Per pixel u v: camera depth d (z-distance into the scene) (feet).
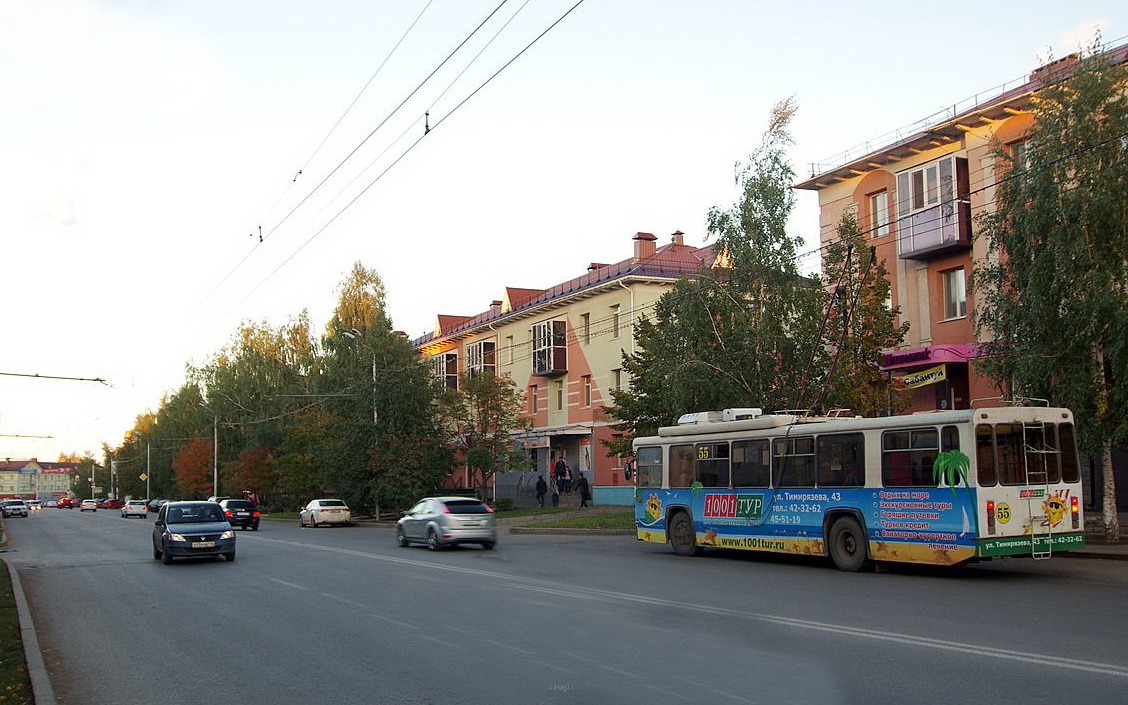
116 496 451.53
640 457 77.15
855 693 24.22
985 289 68.54
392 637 35.14
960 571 55.11
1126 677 25.14
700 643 32.01
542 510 145.69
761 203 88.63
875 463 55.21
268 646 34.17
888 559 53.98
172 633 38.17
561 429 160.86
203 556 77.82
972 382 89.25
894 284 99.30
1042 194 61.87
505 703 24.39
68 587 57.93
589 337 158.71
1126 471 81.35
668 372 85.51
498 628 36.52
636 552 75.77
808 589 47.57
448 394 154.40
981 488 49.24
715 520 67.87
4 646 34.24
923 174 94.79
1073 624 34.17
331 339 176.55
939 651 29.35
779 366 84.94
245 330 220.43
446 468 155.84
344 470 155.63
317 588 52.95
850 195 104.78
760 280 86.79
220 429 239.09
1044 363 61.62
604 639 33.32
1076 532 51.67
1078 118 61.11
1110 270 59.93
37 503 464.24
